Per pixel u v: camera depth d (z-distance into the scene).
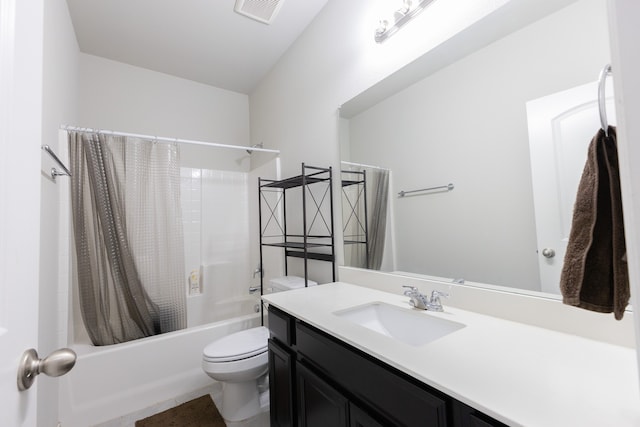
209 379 2.04
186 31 2.27
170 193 2.16
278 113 2.68
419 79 1.37
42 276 1.32
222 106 3.24
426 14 1.33
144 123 2.78
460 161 1.21
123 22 2.15
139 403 1.79
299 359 1.22
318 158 2.09
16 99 0.47
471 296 1.15
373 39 1.62
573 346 0.81
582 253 0.64
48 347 1.43
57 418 1.55
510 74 1.04
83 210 1.87
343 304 1.31
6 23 0.45
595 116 0.84
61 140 1.79
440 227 1.29
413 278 1.40
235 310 2.98
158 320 2.07
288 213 2.50
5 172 0.44
